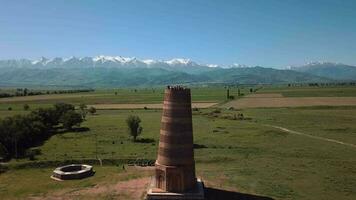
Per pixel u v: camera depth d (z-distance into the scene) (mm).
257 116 133000
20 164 69125
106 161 71188
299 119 122812
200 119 128875
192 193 46281
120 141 91375
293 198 49156
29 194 52188
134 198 48812
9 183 58469
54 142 92250
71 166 64625
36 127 96875
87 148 83312
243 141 87875
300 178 57938
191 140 47750
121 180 57531
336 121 116875
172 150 46719
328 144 83625
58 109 124375
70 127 112250
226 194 50375
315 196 49844
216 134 97125
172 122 46812
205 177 58312
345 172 61312
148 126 115188
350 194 50688
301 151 76875
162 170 47281
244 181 56188
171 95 46938
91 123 123750
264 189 52500
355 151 76500
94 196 50219
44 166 69375
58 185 56375
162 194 46094
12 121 88750
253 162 68438
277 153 75688
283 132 98625
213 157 71688
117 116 142875
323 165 65625
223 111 152250
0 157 75875
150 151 79062
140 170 64500
